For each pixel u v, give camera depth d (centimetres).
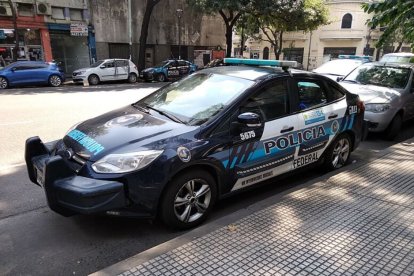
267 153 422
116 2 2733
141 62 2591
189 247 295
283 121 435
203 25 3359
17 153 630
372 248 296
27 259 322
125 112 439
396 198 390
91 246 344
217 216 405
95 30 2658
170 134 362
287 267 270
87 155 346
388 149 586
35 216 402
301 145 460
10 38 2278
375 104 720
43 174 338
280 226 329
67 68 2591
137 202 335
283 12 2545
